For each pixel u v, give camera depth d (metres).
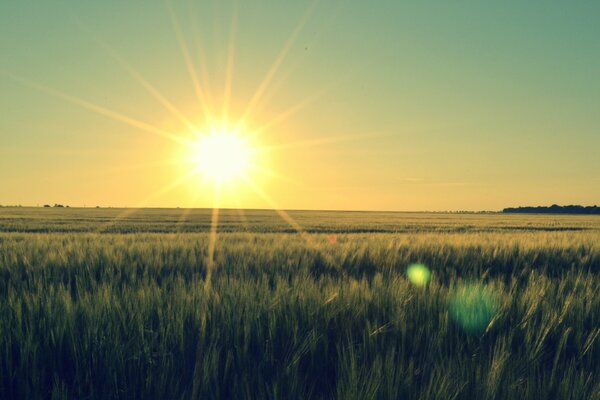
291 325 3.95
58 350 3.55
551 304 4.85
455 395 2.81
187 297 4.61
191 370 3.44
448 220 59.34
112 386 3.18
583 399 2.89
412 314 4.31
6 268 7.41
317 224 40.44
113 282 6.15
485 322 4.26
